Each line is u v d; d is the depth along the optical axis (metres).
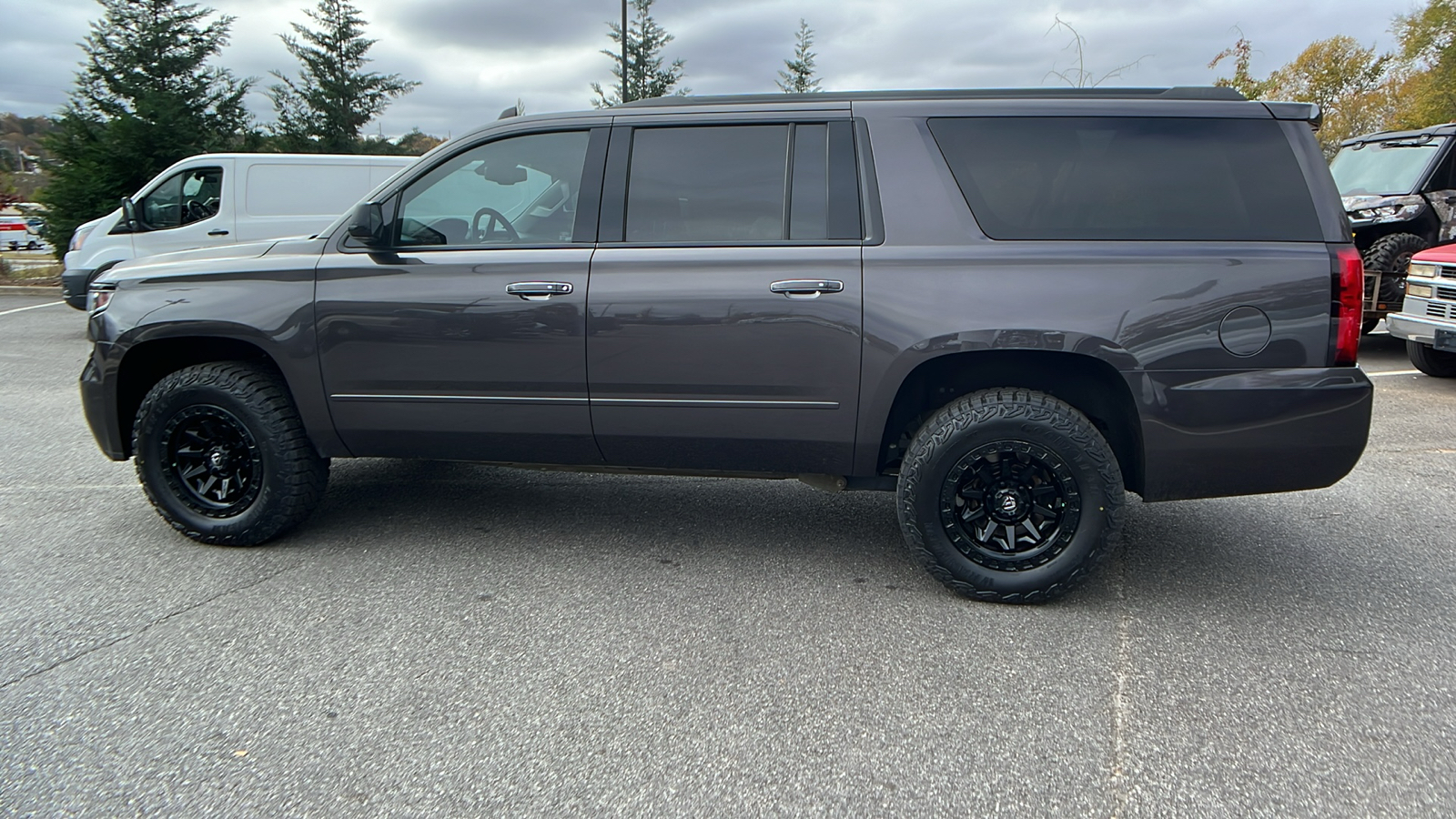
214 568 3.71
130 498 4.65
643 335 3.42
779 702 2.70
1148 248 3.13
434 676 2.83
